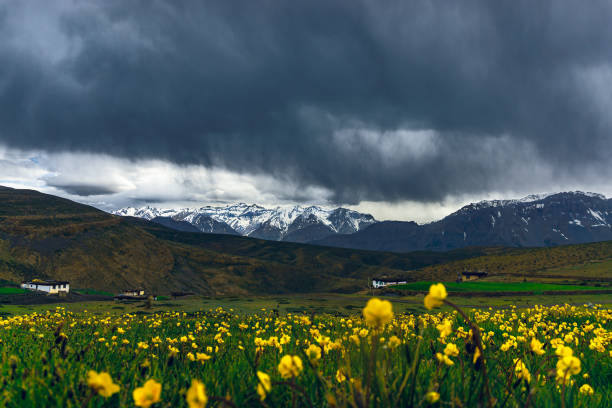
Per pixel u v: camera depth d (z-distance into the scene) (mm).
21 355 4961
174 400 3020
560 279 177375
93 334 9094
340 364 3225
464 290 129000
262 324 14227
